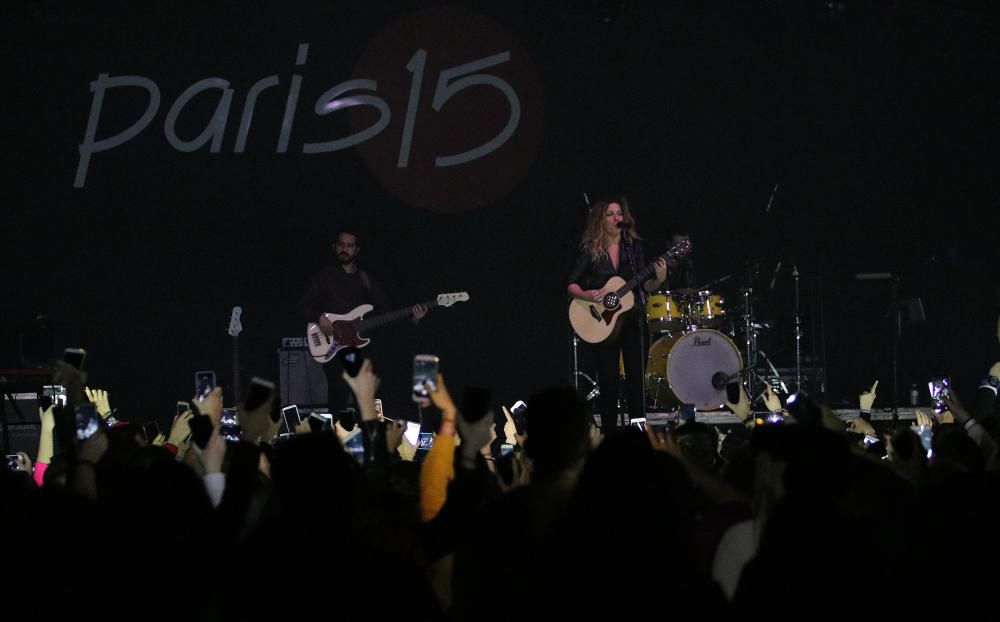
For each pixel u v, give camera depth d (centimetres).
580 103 1322
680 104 1336
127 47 1258
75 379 370
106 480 306
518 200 1318
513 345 1331
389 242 1307
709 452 409
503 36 1309
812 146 1345
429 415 1309
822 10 1303
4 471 241
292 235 1290
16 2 1234
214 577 254
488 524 276
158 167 1268
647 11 1328
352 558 238
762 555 246
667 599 229
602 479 240
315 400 1184
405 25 1295
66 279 1260
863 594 236
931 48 1322
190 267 1281
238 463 288
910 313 1195
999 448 457
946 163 1326
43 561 233
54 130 1251
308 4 1277
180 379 1282
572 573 234
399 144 1296
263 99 1276
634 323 948
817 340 1305
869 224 1341
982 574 257
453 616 274
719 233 1344
